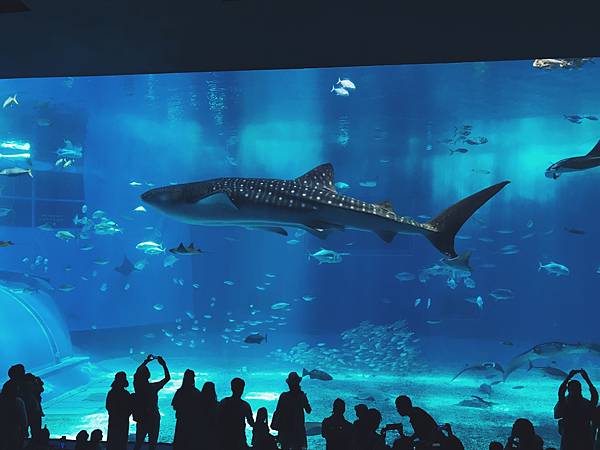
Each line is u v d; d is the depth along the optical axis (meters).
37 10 5.73
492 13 5.50
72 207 26.44
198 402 5.62
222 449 5.36
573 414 5.28
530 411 13.55
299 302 42.03
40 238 25.05
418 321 39.22
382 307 40.91
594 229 45.34
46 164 25.95
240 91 28.08
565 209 44.94
